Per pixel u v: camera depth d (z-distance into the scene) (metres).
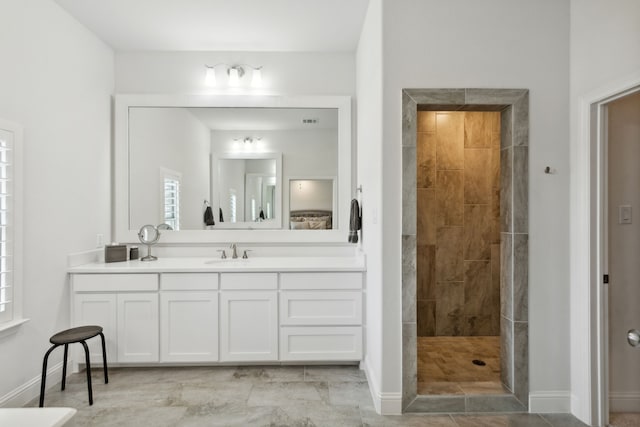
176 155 3.34
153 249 3.35
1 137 2.13
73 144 2.79
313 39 3.15
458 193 3.61
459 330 3.60
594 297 2.16
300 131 3.36
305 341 2.83
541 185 2.29
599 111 2.15
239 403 2.37
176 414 2.24
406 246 2.23
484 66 2.28
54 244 2.60
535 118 2.30
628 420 2.18
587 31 2.16
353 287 2.83
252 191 3.36
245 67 3.37
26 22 2.35
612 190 2.25
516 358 2.29
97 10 2.71
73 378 2.70
